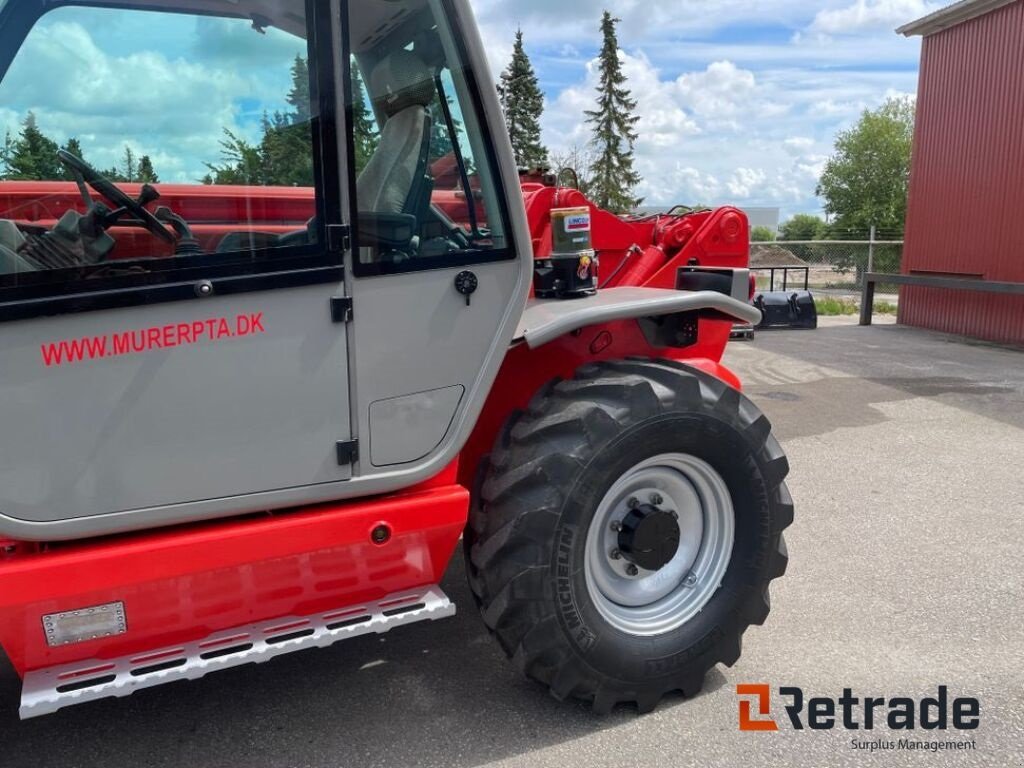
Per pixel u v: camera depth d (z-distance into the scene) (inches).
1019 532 165.3
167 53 79.3
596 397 97.3
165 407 79.3
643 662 101.7
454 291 90.2
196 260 78.3
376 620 91.0
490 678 112.7
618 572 105.3
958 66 458.0
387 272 86.2
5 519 75.1
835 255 757.9
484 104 88.7
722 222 184.2
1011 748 98.3
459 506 93.4
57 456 76.4
